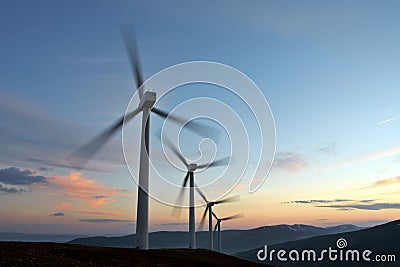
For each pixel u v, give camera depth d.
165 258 44.66
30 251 33.78
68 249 38.72
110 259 37.34
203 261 49.12
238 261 55.25
